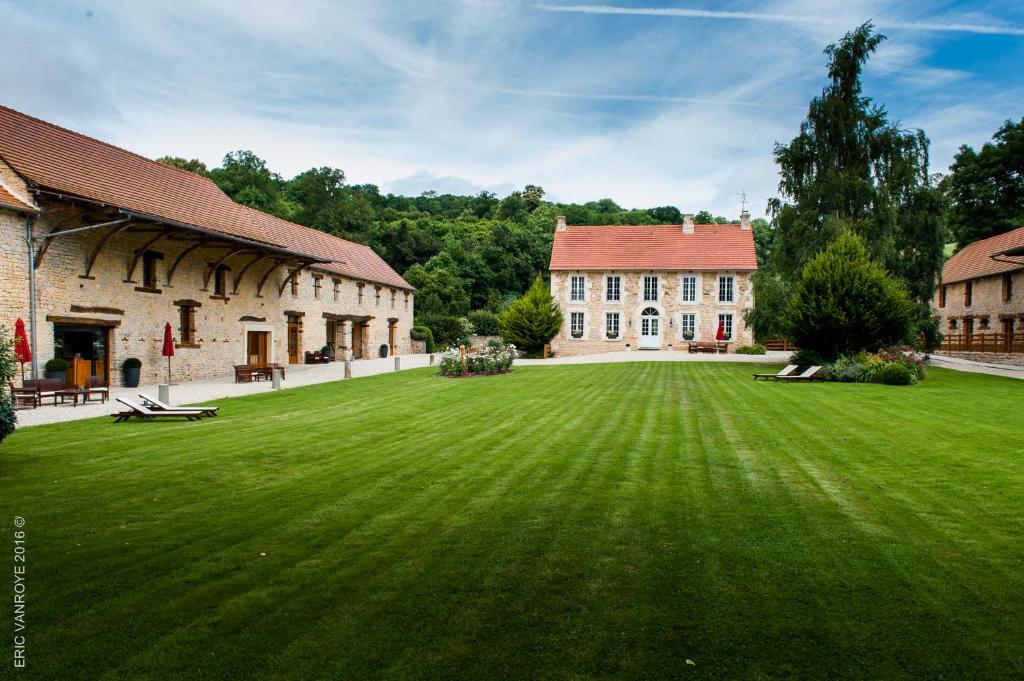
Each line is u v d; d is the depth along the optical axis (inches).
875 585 167.5
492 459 327.3
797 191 1079.6
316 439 391.5
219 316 970.7
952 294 1600.6
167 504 246.1
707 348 1472.7
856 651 136.2
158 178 904.9
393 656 134.9
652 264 1588.3
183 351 886.4
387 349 1608.0
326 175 2454.5
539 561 185.5
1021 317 1248.8
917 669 129.6
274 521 223.9
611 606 157.0
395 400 613.6
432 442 379.9
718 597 161.5
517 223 2827.3
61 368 673.0
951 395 607.5
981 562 182.5
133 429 435.8
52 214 676.1
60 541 203.3
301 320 1242.0
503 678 126.7
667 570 178.2
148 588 167.6
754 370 957.8
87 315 724.7
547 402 580.7
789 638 141.7
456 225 2689.5
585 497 251.6
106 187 750.5
